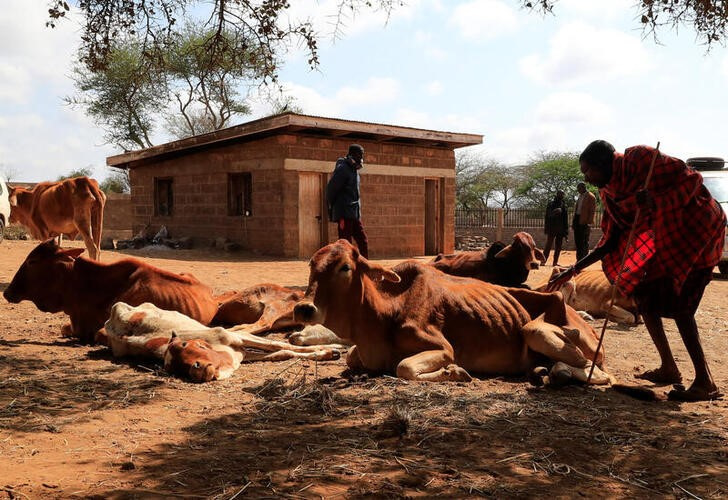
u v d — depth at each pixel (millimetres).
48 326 7875
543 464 3596
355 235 10195
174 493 3074
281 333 7230
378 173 21641
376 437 3945
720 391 5320
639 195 4902
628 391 5105
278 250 19656
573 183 45844
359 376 5391
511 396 4895
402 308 5496
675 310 5109
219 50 8531
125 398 4762
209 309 7328
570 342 5539
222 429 4086
